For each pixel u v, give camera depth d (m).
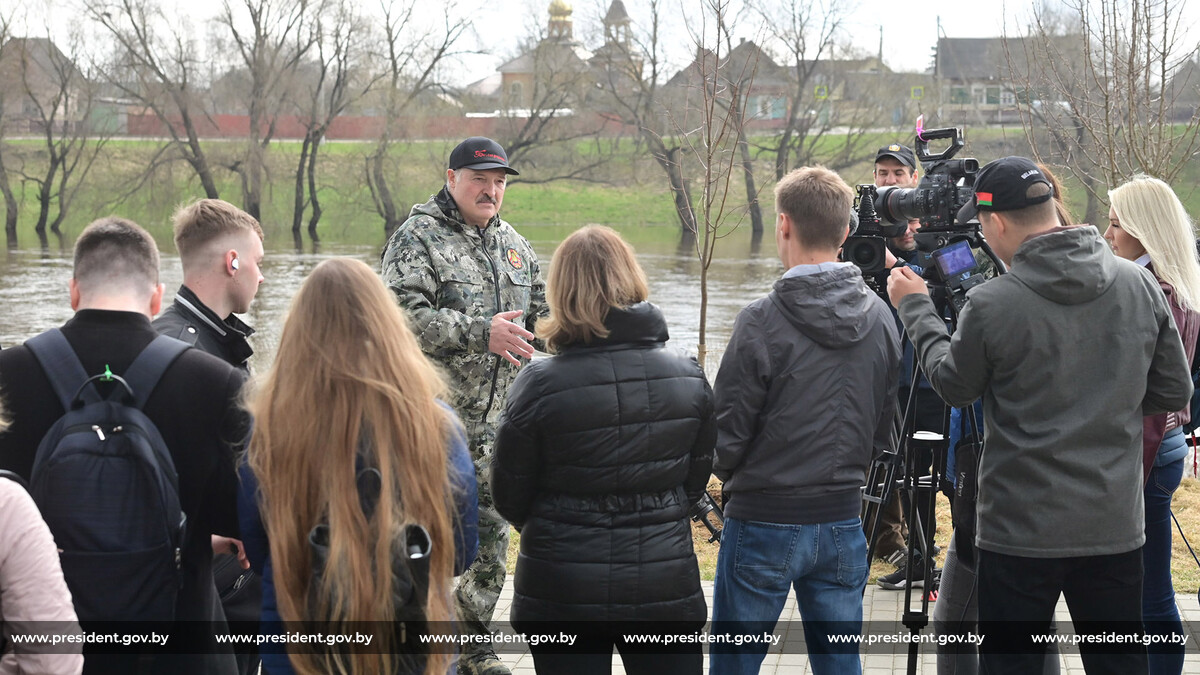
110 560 2.34
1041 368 2.81
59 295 25.42
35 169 47.22
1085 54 8.53
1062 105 9.64
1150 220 3.54
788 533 3.12
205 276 3.14
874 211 3.55
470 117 49.16
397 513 2.24
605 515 2.85
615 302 2.83
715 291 27.16
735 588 3.19
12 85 43.44
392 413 2.24
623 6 44.09
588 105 45.41
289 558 2.24
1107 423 2.81
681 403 2.88
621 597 2.85
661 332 2.92
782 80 43.69
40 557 2.08
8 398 2.45
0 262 33.38
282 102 43.56
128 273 2.57
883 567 5.35
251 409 2.33
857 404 3.13
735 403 3.12
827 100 45.06
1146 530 3.47
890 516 5.20
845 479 3.14
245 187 43.47
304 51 43.88
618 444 2.81
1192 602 4.74
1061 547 2.81
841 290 3.11
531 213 53.72
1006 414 2.88
